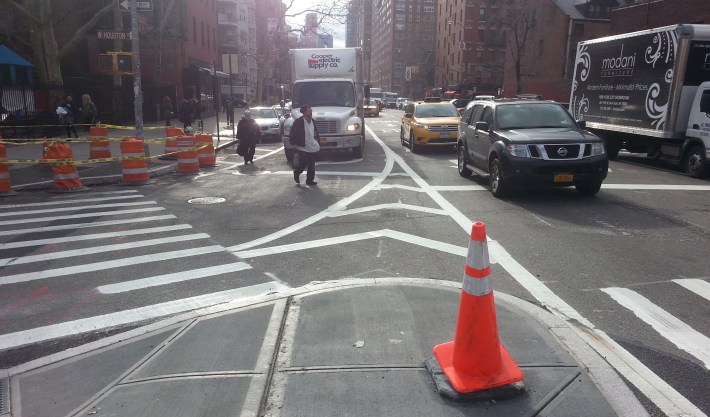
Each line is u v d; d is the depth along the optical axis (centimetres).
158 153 1914
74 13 3450
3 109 2020
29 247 734
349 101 1802
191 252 702
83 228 840
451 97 6278
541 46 5116
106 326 480
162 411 327
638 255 677
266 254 691
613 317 490
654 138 1523
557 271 617
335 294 510
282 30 4928
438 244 732
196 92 4322
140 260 670
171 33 3903
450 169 1495
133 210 976
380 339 413
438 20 9319
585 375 361
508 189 1041
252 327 439
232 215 927
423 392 342
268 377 360
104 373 381
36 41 2420
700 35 1329
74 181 1192
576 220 865
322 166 1574
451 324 440
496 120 1121
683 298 536
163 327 448
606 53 1695
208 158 1598
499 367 346
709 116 1280
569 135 1020
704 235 771
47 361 405
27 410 340
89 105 2253
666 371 390
